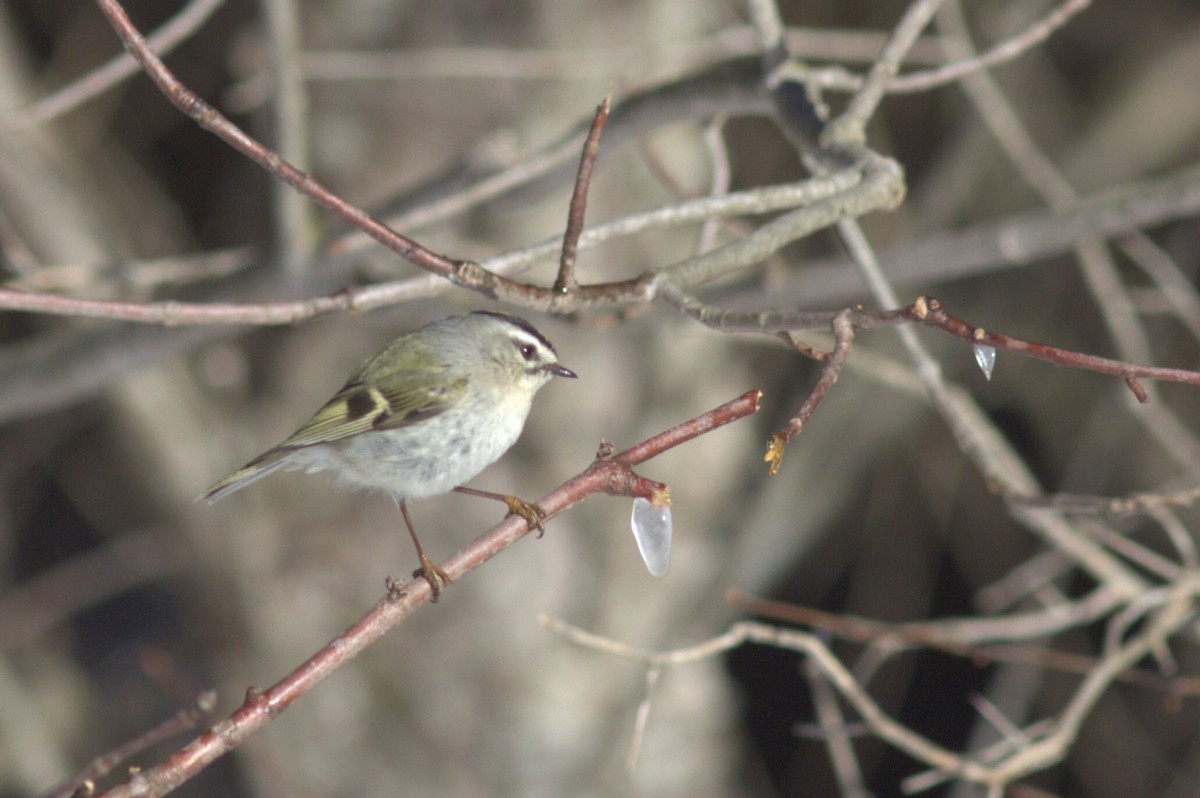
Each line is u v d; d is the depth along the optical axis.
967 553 17.88
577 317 7.91
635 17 12.12
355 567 12.58
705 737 13.72
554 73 10.98
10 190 11.38
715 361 13.55
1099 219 9.37
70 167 12.85
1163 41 15.95
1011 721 14.47
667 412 13.09
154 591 19.84
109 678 18.45
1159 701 16.97
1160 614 8.96
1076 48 16.38
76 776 6.20
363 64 11.54
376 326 12.73
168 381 12.66
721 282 11.87
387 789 12.52
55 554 20.05
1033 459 17.67
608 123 8.81
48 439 16.95
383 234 5.13
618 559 13.08
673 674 13.46
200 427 12.73
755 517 14.12
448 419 7.77
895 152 16.42
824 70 7.82
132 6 16.38
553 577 12.78
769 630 7.52
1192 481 11.05
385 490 8.00
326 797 12.52
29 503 19.55
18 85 11.82
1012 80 15.31
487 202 9.85
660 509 5.05
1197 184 9.08
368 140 11.98
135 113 16.66
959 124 15.07
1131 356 11.24
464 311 10.37
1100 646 17.48
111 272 9.56
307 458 7.91
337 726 12.57
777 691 18.95
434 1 11.82
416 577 5.59
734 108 8.03
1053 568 12.48
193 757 4.71
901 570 18.19
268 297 9.63
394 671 12.59
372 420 7.70
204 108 4.88
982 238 9.81
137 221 15.34
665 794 13.34
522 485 12.60
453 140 12.01
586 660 12.87
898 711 18.55
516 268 6.14
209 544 12.63
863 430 14.62
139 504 14.33
